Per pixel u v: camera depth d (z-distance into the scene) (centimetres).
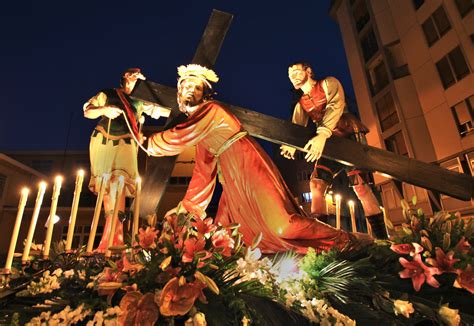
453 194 467
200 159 341
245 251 179
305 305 179
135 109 411
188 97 342
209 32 474
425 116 1512
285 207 290
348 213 484
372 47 1798
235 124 326
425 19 1529
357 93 1898
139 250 162
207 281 140
